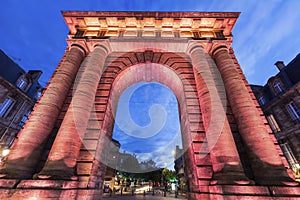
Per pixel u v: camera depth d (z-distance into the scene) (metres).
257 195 6.32
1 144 24.11
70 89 10.85
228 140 8.09
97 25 13.73
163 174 54.31
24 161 7.46
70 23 13.63
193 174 8.91
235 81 10.02
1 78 23.44
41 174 7.04
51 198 6.30
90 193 7.92
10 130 25.59
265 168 7.17
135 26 13.74
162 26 13.69
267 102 26.42
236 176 6.98
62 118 9.66
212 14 13.23
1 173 6.95
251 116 8.51
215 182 7.13
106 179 31.66
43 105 9.11
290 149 22.33
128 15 13.28
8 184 6.59
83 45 12.52
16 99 26.56
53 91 9.72
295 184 6.57
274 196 6.28
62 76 10.47
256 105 10.04
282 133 23.52
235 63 12.40
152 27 13.70
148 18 13.24
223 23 13.40
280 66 26.33
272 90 25.62
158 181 54.47
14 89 25.70
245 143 8.26
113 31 13.65
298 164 21.05
